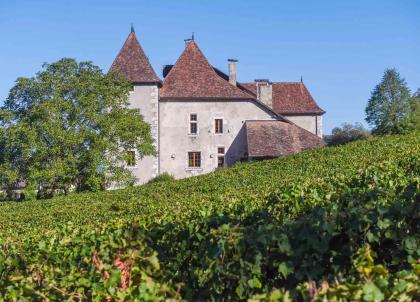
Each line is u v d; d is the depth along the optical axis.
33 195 38.50
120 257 6.88
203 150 50.03
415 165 14.62
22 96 40.41
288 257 6.09
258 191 16.73
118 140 41.31
